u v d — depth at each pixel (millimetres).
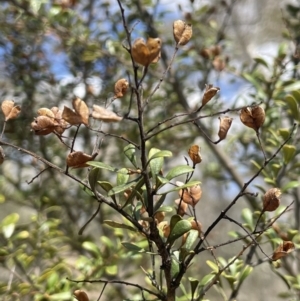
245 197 428
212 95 203
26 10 472
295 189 415
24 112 544
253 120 215
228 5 581
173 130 549
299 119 340
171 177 211
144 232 212
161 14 534
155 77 517
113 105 476
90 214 563
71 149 198
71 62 563
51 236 453
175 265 226
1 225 384
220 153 522
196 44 555
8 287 359
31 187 555
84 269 375
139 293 431
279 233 307
